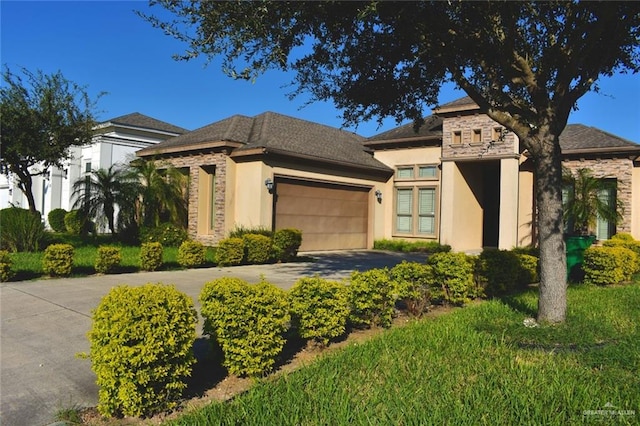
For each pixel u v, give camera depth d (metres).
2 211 14.23
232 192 16.36
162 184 16.56
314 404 3.58
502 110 6.67
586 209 15.26
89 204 16.48
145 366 3.58
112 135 23.70
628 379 4.18
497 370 4.38
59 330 5.92
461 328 5.89
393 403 3.61
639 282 11.19
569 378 4.15
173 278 10.19
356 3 6.27
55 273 9.88
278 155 15.90
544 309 6.21
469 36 6.57
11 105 15.76
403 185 20.17
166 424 3.39
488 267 8.47
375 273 6.35
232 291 4.43
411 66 8.05
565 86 6.11
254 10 5.82
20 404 3.81
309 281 5.42
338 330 5.43
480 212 19.97
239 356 4.34
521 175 17.16
